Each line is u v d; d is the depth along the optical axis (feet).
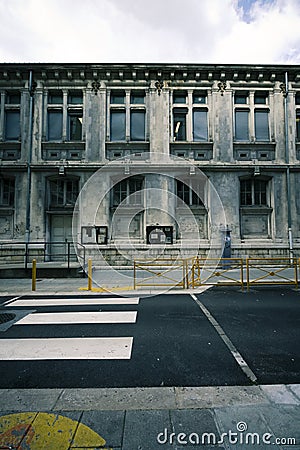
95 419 8.27
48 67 52.85
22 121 52.80
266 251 51.21
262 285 32.60
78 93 54.70
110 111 54.90
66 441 7.32
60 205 52.60
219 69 53.83
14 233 50.47
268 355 13.11
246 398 9.39
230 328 17.15
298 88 55.42
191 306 22.81
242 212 53.31
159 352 13.47
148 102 54.19
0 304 23.57
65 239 52.21
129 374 11.24
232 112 54.39
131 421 8.16
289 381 10.62
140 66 53.31
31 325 17.74
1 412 8.63
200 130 54.85
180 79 54.65
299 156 54.34
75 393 9.79
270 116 54.95
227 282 32.22
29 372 11.47
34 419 8.25
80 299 25.43
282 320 18.90
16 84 53.57
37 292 28.71
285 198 52.95
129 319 19.02
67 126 53.72
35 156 52.08
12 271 38.32
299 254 51.06
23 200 51.13
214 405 8.98
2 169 51.11
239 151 54.13
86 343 14.70
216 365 12.03
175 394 9.68
